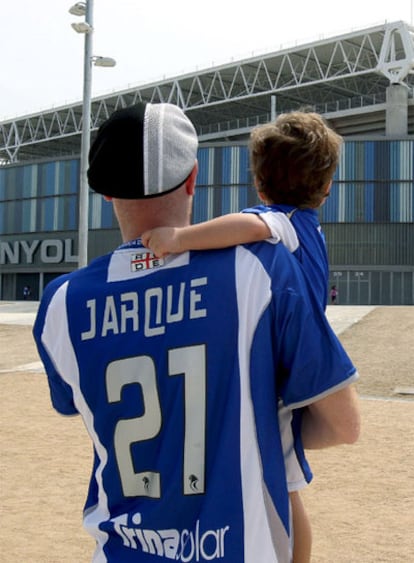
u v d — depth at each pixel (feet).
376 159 175.01
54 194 209.15
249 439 5.15
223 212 183.83
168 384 5.36
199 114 244.01
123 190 5.62
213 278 5.39
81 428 28.09
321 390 5.24
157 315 5.50
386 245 173.68
